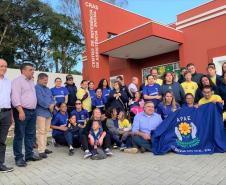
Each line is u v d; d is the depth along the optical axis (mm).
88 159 6820
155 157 6562
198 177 4801
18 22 33000
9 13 31438
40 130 7176
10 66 32844
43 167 6234
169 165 5711
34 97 6637
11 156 7707
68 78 9281
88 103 9180
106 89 9695
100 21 17922
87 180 5070
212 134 6789
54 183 5020
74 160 6801
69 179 5215
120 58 20812
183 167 5492
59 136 8445
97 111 7133
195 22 15438
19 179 5402
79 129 8047
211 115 6898
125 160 6430
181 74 8812
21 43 34031
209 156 6309
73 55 38812
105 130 7203
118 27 18969
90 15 17438
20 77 6445
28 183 5117
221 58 14219
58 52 37406
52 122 8445
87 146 6996
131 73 20141
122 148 7574
